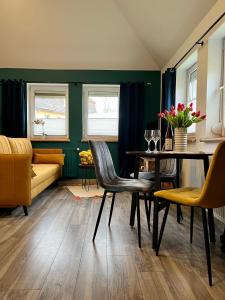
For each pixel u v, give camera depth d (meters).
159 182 1.88
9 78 5.00
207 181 1.41
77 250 1.81
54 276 1.45
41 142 5.12
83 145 5.12
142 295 1.28
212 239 1.98
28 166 2.68
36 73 5.02
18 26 4.33
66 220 2.54
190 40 3.43
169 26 3.58
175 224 2.44
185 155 1.90
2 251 1.79
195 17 3.06
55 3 4.01
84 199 3.51
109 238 2.06
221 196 1.48
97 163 2.01
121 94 4.96
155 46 4.37
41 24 4.30
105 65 5.00
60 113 5.25
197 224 2.43
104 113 5.25
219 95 2.87
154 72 5.09
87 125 5.25
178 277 1.46
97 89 5.21
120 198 3.60
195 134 3.28
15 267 1.55
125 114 4.96
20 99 4.89
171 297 1.26
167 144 2.53
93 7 4.07
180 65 3.88
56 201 3.38
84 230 2.24
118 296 1.26
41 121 5.20
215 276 1.47
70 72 5.05
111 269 1.54
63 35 4.48
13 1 3.96
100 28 4.39
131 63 4.98
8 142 3.61
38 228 2.29
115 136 5.23
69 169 5.05
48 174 3.69
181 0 2.93
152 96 5.10
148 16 3.68
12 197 2.66
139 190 1.89
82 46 4.68
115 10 4.11
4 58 4.85
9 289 1.32
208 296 1.27
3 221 2.50
